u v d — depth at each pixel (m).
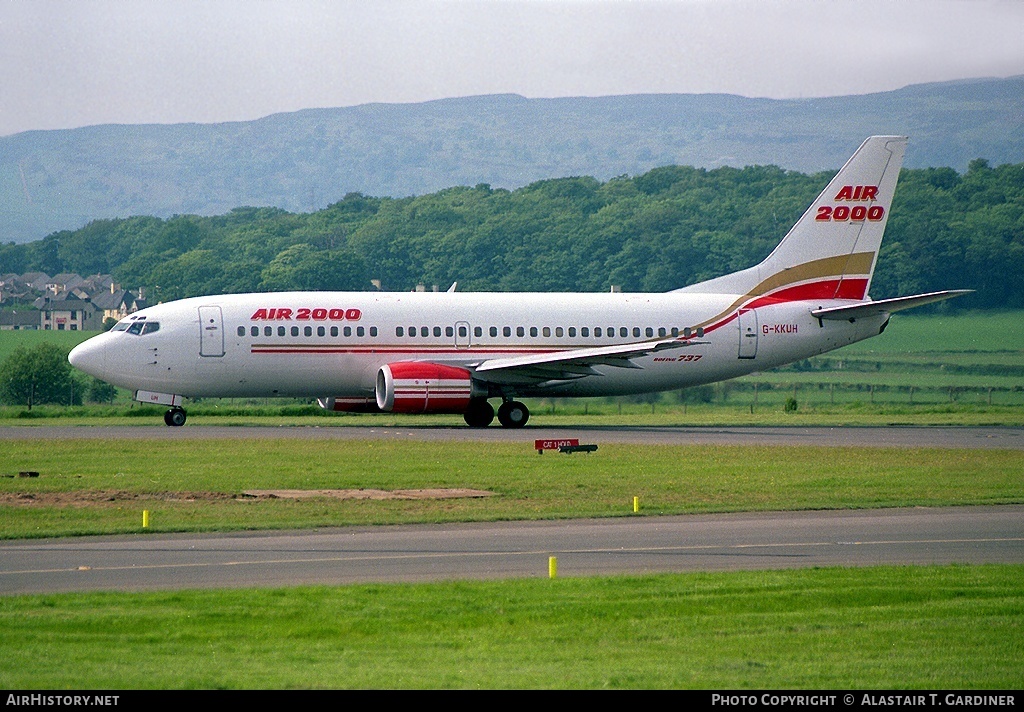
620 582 83.62
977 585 83.75
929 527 111.38
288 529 107.06
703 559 94.00
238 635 69.06
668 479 143.62
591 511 119.06
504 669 63.34
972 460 167.12
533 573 87.69
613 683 61.03
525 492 131.62
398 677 61.38
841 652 67.69
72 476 141.12
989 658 66.88
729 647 68.44
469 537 103.50
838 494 132.75
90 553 94.44
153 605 75.56
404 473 146.12
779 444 190.75
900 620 74.38
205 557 92.94
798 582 84.12
